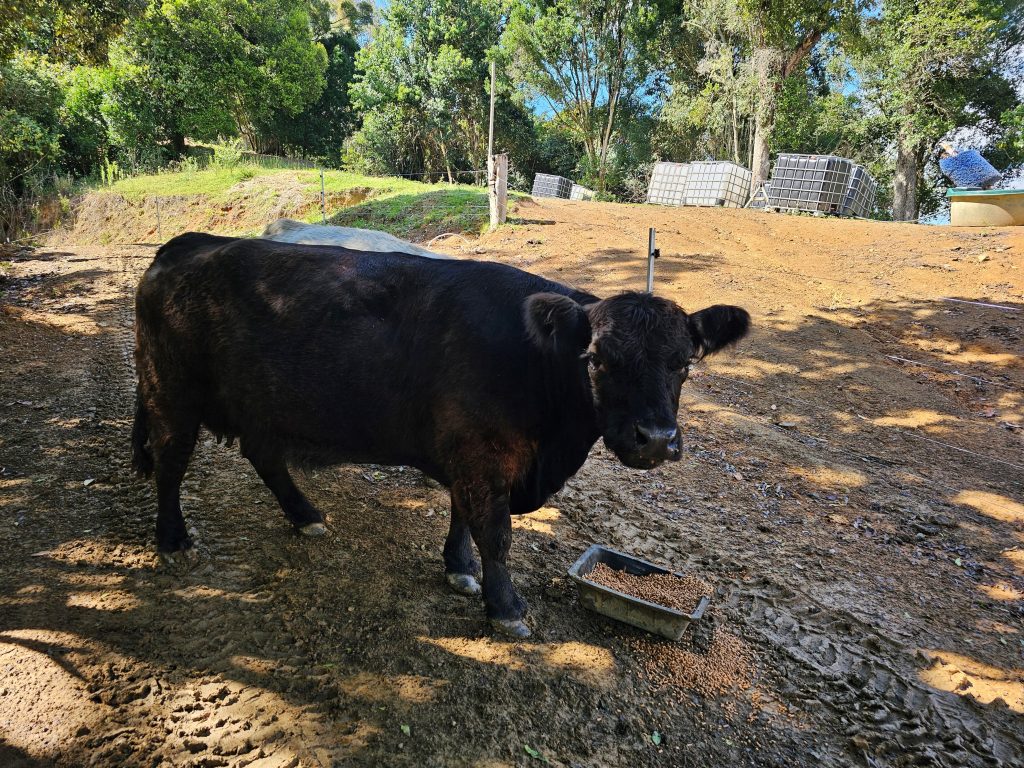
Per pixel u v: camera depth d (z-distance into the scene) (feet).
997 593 16.10
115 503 15.99
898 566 16.87
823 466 22.08
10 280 41.63
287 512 15.34
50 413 20.97
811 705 11.89
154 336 13.71
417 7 136.15
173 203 89.51
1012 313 36.42
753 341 32.91
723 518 18.45
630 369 10.28
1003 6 97.50
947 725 11.62
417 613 13.08
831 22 95.86
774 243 52.75
